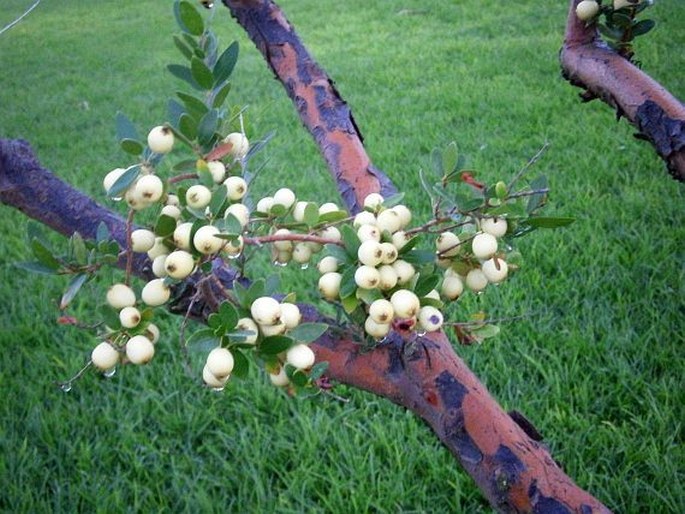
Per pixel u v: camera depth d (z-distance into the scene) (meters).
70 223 0.35
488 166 1.72
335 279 0.29
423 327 0.29
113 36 3.70
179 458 1.04
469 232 0.31
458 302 1.21
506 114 2.08
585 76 0.46
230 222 0.27
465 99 2.21
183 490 0.96
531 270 1.33
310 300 1.30
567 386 1.06
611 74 0.45
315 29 3.39
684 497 0.87
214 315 0.26
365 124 2.11
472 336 0.34
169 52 3.26
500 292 1.26
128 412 1.10
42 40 3.73
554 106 2.08
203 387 1.11
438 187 0.30
